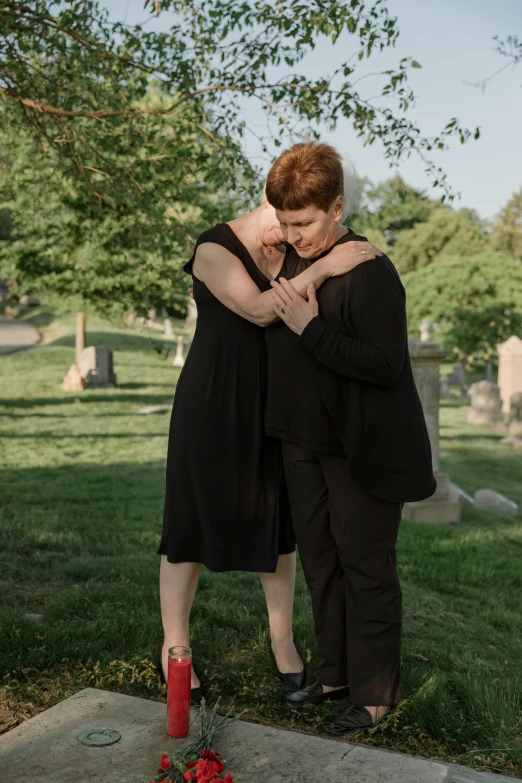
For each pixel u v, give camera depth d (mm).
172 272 6395
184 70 5598
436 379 9258
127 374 25109
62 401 18922
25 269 18531
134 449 12875
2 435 13656
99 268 17188
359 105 5480
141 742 2318
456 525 9062
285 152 2496
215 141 5820
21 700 2736
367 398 2592
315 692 2908
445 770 2221
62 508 7684
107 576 4637
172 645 2936
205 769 2061
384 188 43031
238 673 3070
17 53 5566
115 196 6324
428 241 56219
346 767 2223
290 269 2742
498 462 14953
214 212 6320
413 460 2654
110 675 2975
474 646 3988
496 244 68875
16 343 33656
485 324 39438
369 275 2537
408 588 5348
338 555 2803
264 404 2814
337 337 2518
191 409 2809
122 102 5852
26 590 4238
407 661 3488
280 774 2184
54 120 5805
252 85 5555
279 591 3107
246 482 2822
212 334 2809
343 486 2676
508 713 2957
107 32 5605
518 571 6344
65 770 2160
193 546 2871
